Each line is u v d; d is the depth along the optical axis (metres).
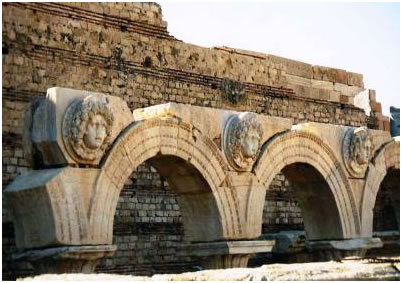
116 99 18.56
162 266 25.30
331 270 15.76
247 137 21.14
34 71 22.45
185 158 19.92
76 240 17.30
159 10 26.03
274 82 30.19
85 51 23.78
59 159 17.58
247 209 21.36
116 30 24.67
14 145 21.78
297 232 28.84
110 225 18.16
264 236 28.31
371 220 25.25
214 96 27.62
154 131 19.17
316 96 31.95
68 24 23.44
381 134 26.27
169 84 26.09
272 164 22.19
